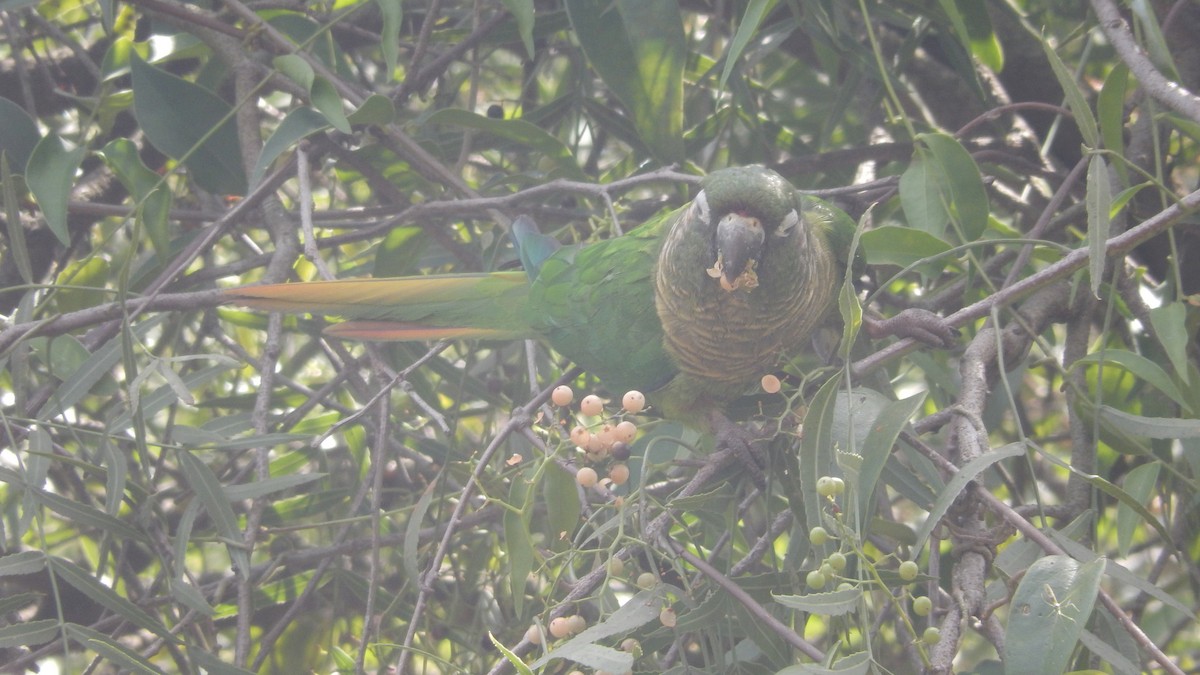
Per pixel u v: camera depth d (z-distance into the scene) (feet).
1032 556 15.84
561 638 15.37
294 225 25.43
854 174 29.37
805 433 15.08
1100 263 14.82
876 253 20.51
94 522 19.42
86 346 23.48
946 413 18.40
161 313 23.34
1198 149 26.84
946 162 20.03
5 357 20.03
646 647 18.95
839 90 29.40
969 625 15.07
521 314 24.48
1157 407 23.27
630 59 23.77
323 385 29.14
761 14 19.49
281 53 24.32
